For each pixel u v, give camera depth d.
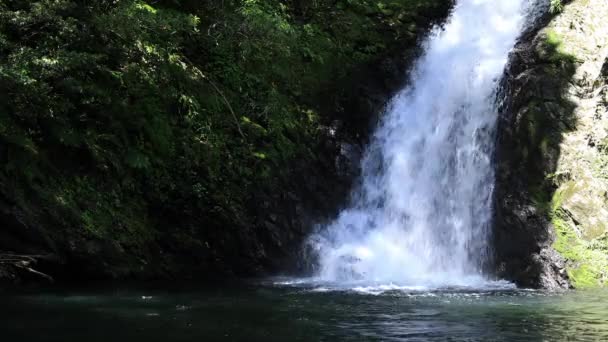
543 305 11.84
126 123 16.25
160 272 15.77
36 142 14.38
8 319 9.88
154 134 16.67
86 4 15.66
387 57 23.08
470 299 12.58
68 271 14.52
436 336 9.00
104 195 15.40
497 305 11.77
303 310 11.05
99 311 10.67
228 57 19.91
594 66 19.22
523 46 20.67
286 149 18.98
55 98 14.52
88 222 14.66
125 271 15.16
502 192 17.83
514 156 18.20
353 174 19.92
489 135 19.41
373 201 19.98
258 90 19.92
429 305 11.73
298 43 22.03
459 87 21.38
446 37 23.72
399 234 19.36
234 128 18.47
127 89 16.53
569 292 14.00
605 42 19.81
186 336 8.84
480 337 8.94
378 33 23.91
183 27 17.55
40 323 9.58
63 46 14.39
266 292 13.48
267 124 19.19
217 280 15.81
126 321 9.84
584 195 16.75
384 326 9.66
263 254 17.16
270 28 19.34
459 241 18.34
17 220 13.51
